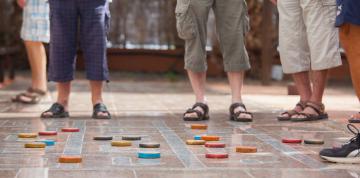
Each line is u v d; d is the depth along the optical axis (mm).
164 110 10906
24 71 22688
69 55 9602
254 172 5398
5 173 5254
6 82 18078
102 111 9531
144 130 8156
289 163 5828
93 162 5777
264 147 6766
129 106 11609
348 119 9414
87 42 9516
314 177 5230
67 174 5238
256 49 21797
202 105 9352
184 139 7352
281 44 9352
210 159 5996
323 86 9258
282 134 7809
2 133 7746
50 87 16344
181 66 22969
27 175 5184
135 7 22875
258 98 13820
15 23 22625
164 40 23016
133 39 23047
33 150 6430
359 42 6699
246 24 9258
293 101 13023
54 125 8617
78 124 8758
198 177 5184
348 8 6617
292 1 9148
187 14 9047
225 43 9227
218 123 8961
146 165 5652
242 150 6422
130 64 23188
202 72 9398
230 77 9430
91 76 9484
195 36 9125
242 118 9125
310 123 8945
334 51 8961
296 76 9469
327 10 8883
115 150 6484
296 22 9195
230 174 5309
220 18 9180
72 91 15133
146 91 15695
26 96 11867
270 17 18781
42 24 11727
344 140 7324
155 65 23047
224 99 13352
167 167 5574
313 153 6395
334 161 5859
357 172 5457
